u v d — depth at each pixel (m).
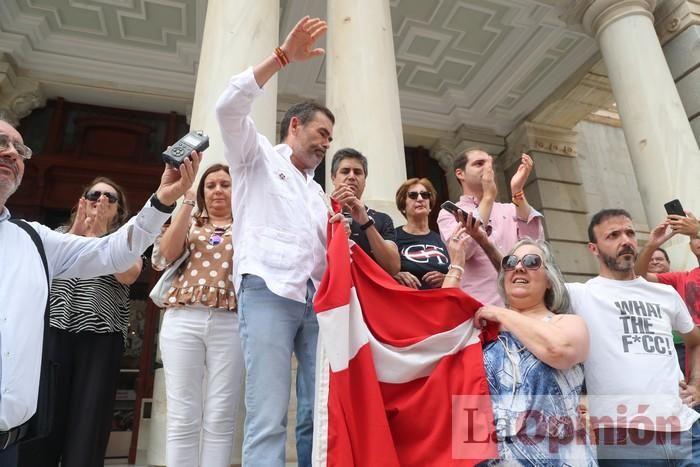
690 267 4.87
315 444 1.79
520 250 2.27
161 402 3.42
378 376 1.98
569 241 8.93
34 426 1.70
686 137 5.46
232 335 2.50
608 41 6.30
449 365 2.02
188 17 7.23
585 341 1.92
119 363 2.92
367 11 4.63
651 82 5.75
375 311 2.11
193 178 1.91
